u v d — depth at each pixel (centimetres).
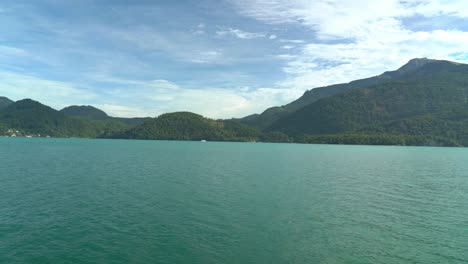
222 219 3291
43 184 5006
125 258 2362
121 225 3052
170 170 7231
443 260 2430
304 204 4006
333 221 3316
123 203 3878
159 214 3431
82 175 6072
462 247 2675
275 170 7594
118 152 13312
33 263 2266
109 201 3966
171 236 2789
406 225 3228
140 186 5022
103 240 2678
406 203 4188
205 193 4556
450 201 4331
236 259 2372
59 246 2552
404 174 7206
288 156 12888
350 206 3966
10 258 2331
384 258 2448
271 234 2886
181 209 3644
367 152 16925
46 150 13388
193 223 3144
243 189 4916
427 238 2870
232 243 2662
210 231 2930
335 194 4697
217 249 2541
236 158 11369
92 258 2353
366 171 7700
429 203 4203
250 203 3991
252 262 2330
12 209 3506
